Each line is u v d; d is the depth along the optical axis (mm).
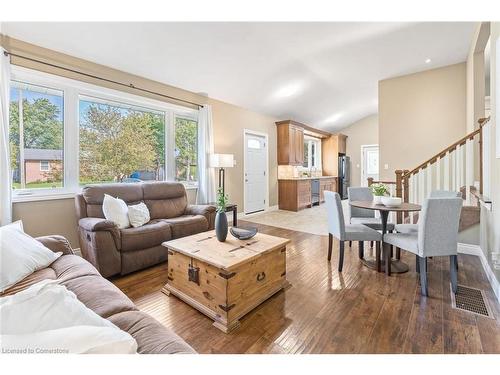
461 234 3264
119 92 3525
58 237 2072
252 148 5980
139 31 2920
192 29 3049
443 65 4500
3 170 2473
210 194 4664
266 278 2145
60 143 3074
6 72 2514
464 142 3359
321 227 4824
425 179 3754
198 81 4223
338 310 1981
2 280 1491
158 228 2924
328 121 7914
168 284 2311
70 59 3057
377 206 2785
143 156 3967
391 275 2635
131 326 1112
